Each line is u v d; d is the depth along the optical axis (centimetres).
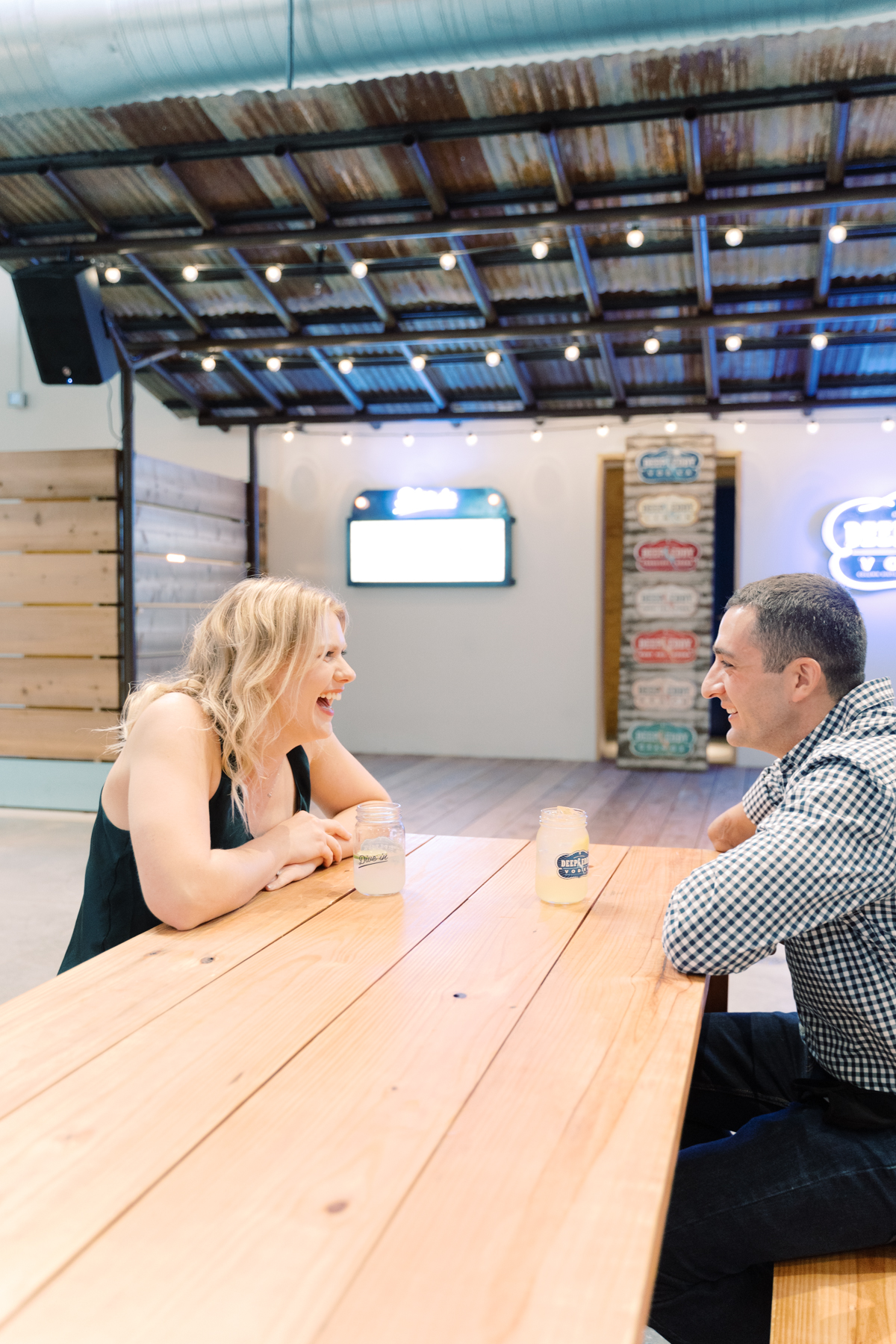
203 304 692
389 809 163
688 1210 126
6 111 399
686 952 123
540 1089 92
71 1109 88
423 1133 84
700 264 575
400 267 630
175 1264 67
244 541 788
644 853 195
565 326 646
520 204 539
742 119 467
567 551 816
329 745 204
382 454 850
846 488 759
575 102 459
